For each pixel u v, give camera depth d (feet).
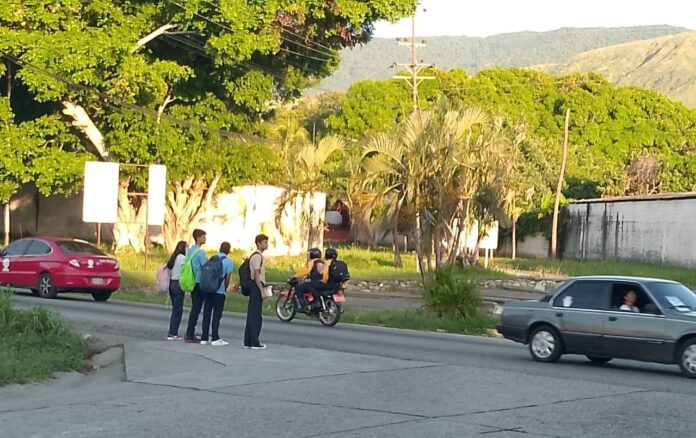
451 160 112.27
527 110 280.31
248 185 165.78
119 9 122.72
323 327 73.26
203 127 143.74
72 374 44.93
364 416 35.47
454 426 33.71
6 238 147.64
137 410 36.47
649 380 47.55
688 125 287.48
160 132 137.59
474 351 59.57
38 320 49.60
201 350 53.06
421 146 112.37
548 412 36.83
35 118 141.49
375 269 139.85
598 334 51.78
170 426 33.32
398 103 264.31
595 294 52.75
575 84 284.20
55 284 85.92
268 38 127.95
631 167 226.58
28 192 178.81
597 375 49.06
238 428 33.04
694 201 147.95
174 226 154.40
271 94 147.64
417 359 53.31
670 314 49.55
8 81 128.06
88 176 118.42
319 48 148.05
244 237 167.22
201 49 138.00
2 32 114.42
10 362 43.04
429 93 271.49
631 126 282.77
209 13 123.13
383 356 54.44
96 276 86.99
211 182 153.69
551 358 53.78
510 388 42.88
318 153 157.38
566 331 53.06
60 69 116.98
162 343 55.11
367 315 79.15
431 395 40.52
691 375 48.55
